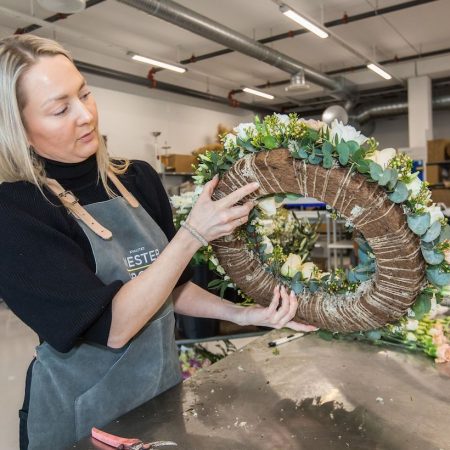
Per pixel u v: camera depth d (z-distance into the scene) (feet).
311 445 3.31
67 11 14.01
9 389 10.90
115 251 3.74
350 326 3.49
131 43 25.88
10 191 3.31
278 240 5.45
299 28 24.03
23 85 3.13
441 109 34.06
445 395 4.01
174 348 4.42
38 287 3.09
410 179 3.02
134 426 3.61
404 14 22.90
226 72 32.76
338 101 38.75
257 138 3.25
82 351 3.75
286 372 4.57
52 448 3.69
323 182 3.00
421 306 3.24
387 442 3.32
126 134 29.94
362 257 3.51
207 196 3.16
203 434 3.47
